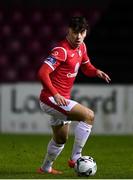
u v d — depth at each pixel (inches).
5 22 2191.2
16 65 2153.1
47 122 1828.2
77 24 951.0
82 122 979.9
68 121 995.9
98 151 1407.5
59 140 1007.6
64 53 967.6
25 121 1835.6
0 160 1220.5
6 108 1838.1
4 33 2183.8
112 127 1827.0
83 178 944.9
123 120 1824.6
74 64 984.9
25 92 1830.7
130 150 1429.6
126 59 2160.4
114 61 2156.7
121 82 2133.4
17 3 2206.0
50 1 2209.6
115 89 1822.1
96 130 1822.1
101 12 2217.0
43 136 1748.3
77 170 966.4
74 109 970.7
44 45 2177.7
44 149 1429.6
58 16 2201.0
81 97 1811.0
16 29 2187.5
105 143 1584.6
